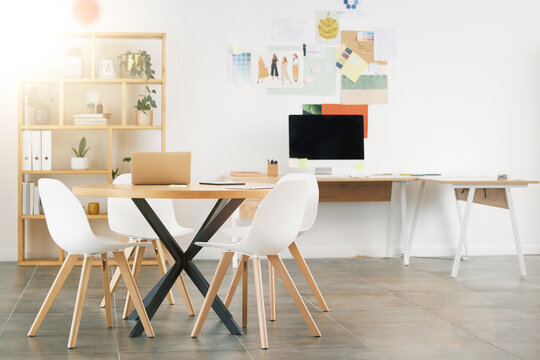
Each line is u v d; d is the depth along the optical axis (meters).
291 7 5.48
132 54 5.07
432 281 4.48
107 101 5.31
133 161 3.38
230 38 5.41
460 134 5.71
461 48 5.69
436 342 2.97
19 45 5.16
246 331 3.14
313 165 5.28
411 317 3.45
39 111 5.05
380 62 5.59
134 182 3.38
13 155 5.20
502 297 3.96
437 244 5.73
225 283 4.36
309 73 5.51
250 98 5.45
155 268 4.89
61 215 2.88
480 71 5.72
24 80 4.96
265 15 5.45
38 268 4.88
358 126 5.34
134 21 5.30
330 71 5.54
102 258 3.17
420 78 5.65
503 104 5.76
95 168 5.30
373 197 5.49
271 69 5.46
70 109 5.27
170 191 2.80
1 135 5.18
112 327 3.20
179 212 5.40
